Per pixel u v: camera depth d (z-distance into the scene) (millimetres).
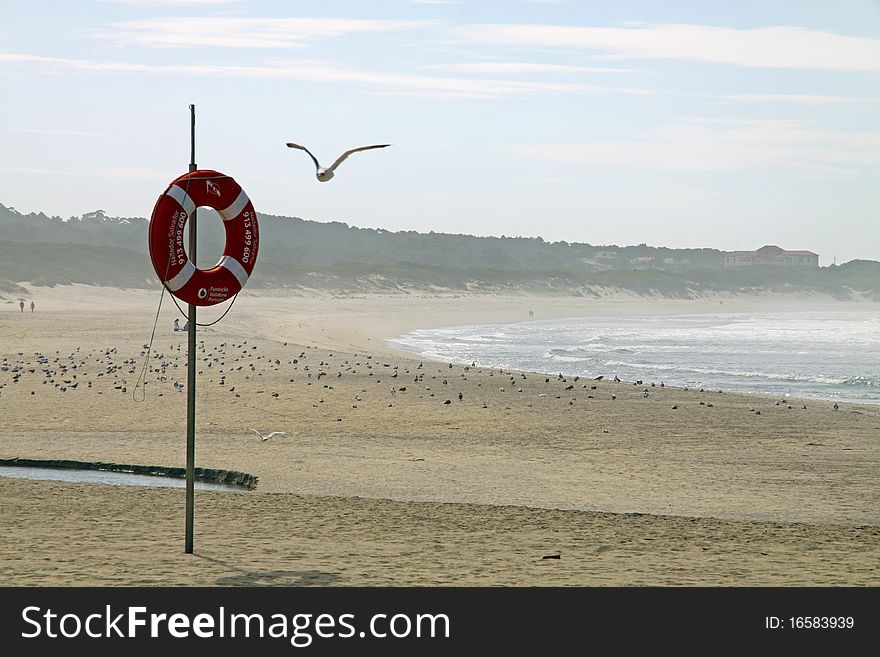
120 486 23234
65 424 34719
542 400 42438
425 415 38000
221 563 15047
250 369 53156
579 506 23219
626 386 49250
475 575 14414
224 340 74625
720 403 42875
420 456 29922
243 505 21016
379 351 83750
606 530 18844
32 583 13414
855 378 63250
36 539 16750
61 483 23297
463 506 21312
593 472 27781
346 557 15734
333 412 38312
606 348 94938
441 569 14828
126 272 193500
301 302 192000
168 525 18672
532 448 31625
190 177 15312
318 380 47906
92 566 14500
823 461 29812
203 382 46031
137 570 14336
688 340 110688
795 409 41344
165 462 28109
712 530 19078
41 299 158500
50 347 66625
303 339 90625
